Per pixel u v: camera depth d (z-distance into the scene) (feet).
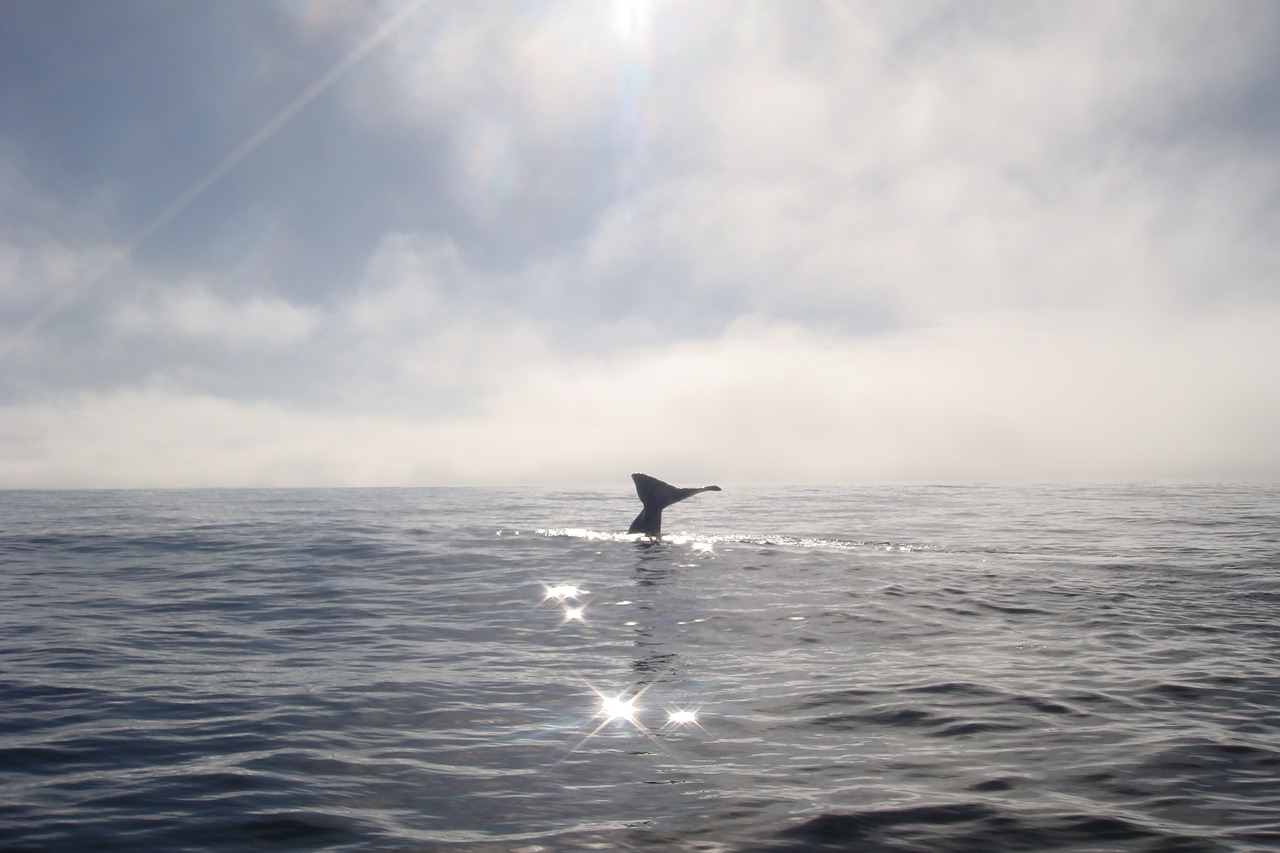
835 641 31.89
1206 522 76.69
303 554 56.75
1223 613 36.42
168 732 21.57
